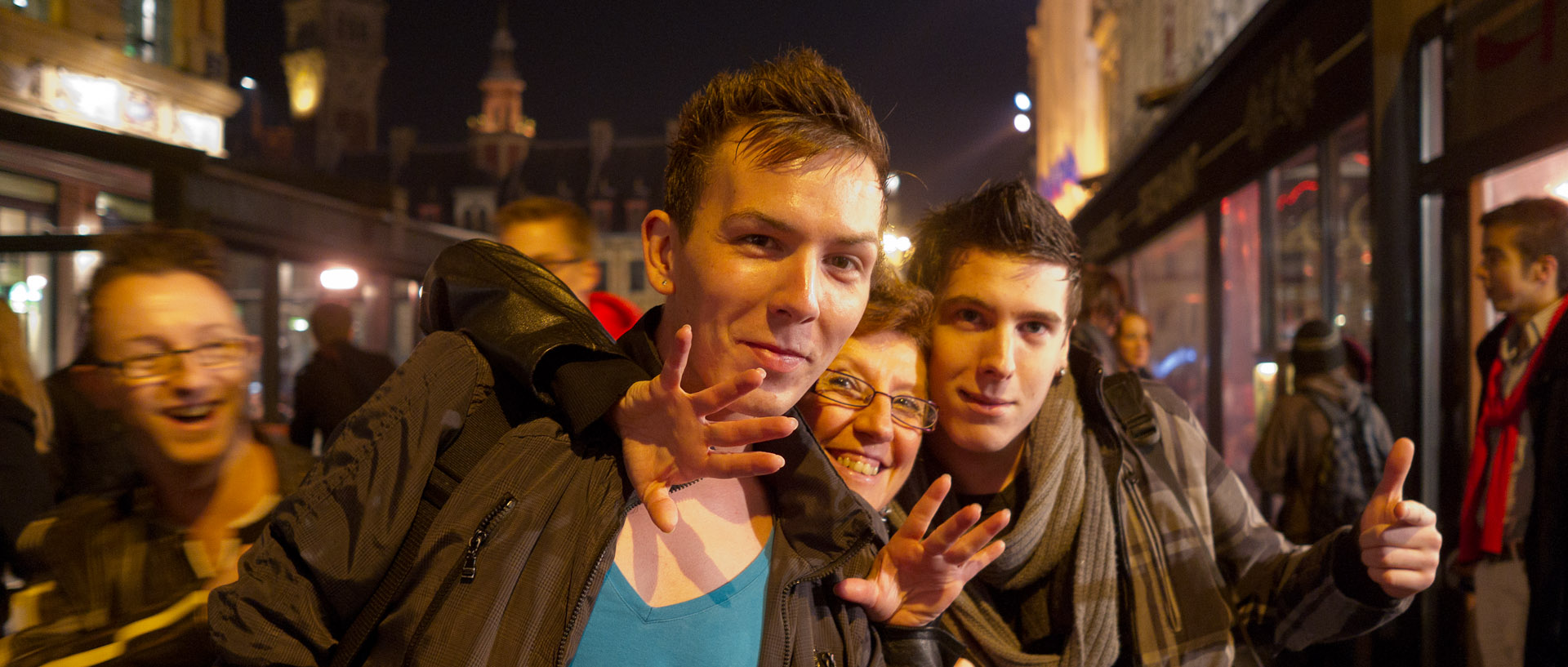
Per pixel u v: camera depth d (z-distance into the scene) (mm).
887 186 1037
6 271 6730
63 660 1406
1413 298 3650
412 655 910
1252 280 5656
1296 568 1646
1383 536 1402
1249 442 5730
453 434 1017
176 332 1493
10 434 2102
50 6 12797
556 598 955
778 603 1093
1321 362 3791
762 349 970
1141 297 8445
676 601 1038
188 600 1480
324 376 4621
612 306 3352
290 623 916
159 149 4469
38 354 6703
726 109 999
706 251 980
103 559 1484
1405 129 3709
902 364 1514
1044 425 1612
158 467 1517
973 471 1674
